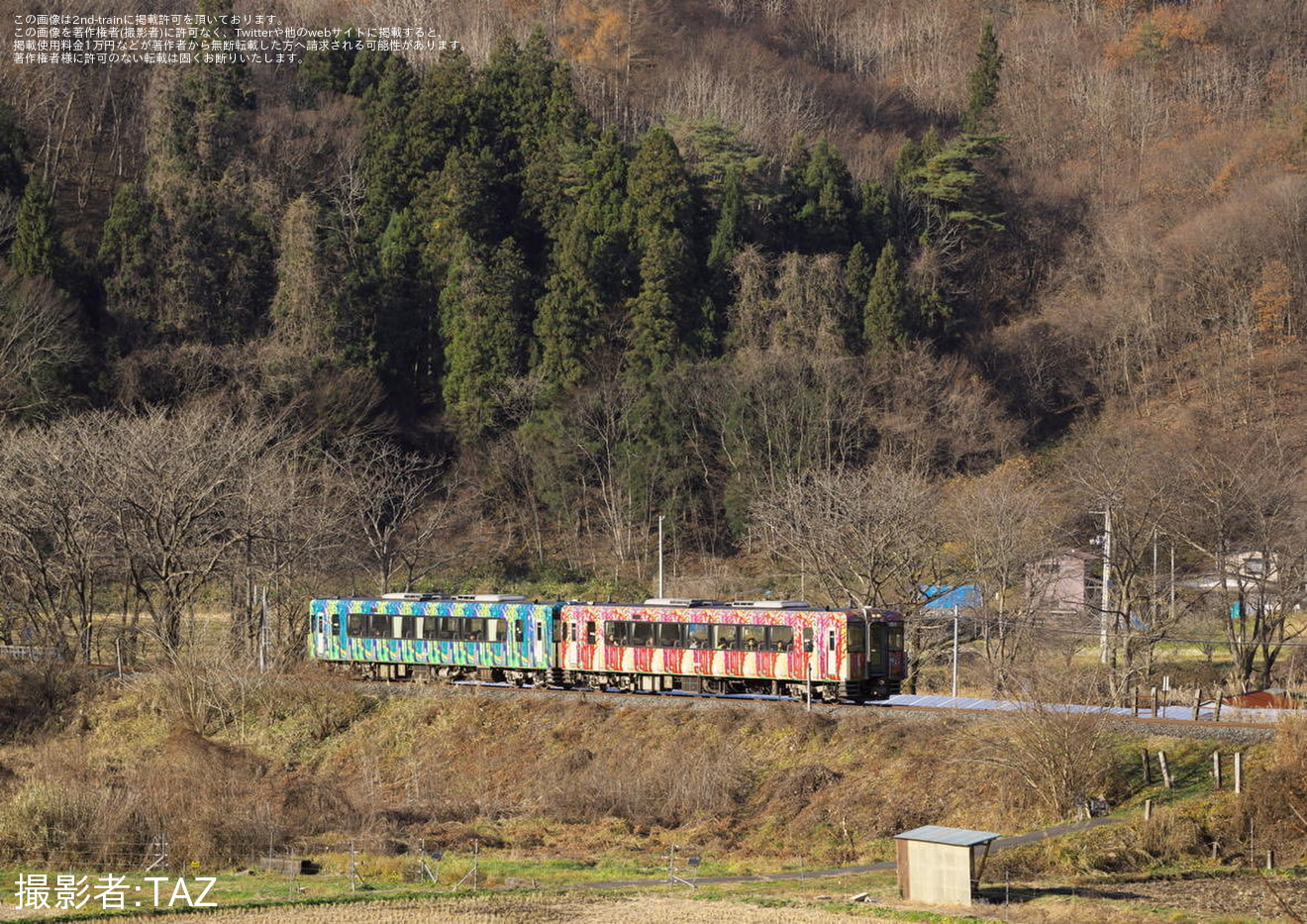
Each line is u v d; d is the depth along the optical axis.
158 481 110.75
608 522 172.50
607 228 193.88
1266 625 103.44
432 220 195.88
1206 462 117.94
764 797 73.88
